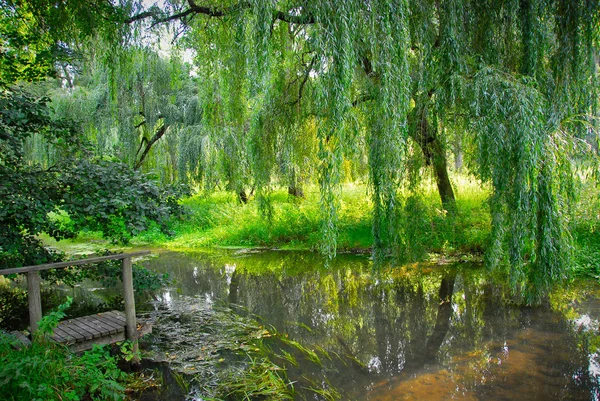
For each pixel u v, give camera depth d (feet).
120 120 32.19
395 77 14.65
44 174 15.05
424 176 21.86
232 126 29.60
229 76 20.34
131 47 18.02
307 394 11.54
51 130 16.02
